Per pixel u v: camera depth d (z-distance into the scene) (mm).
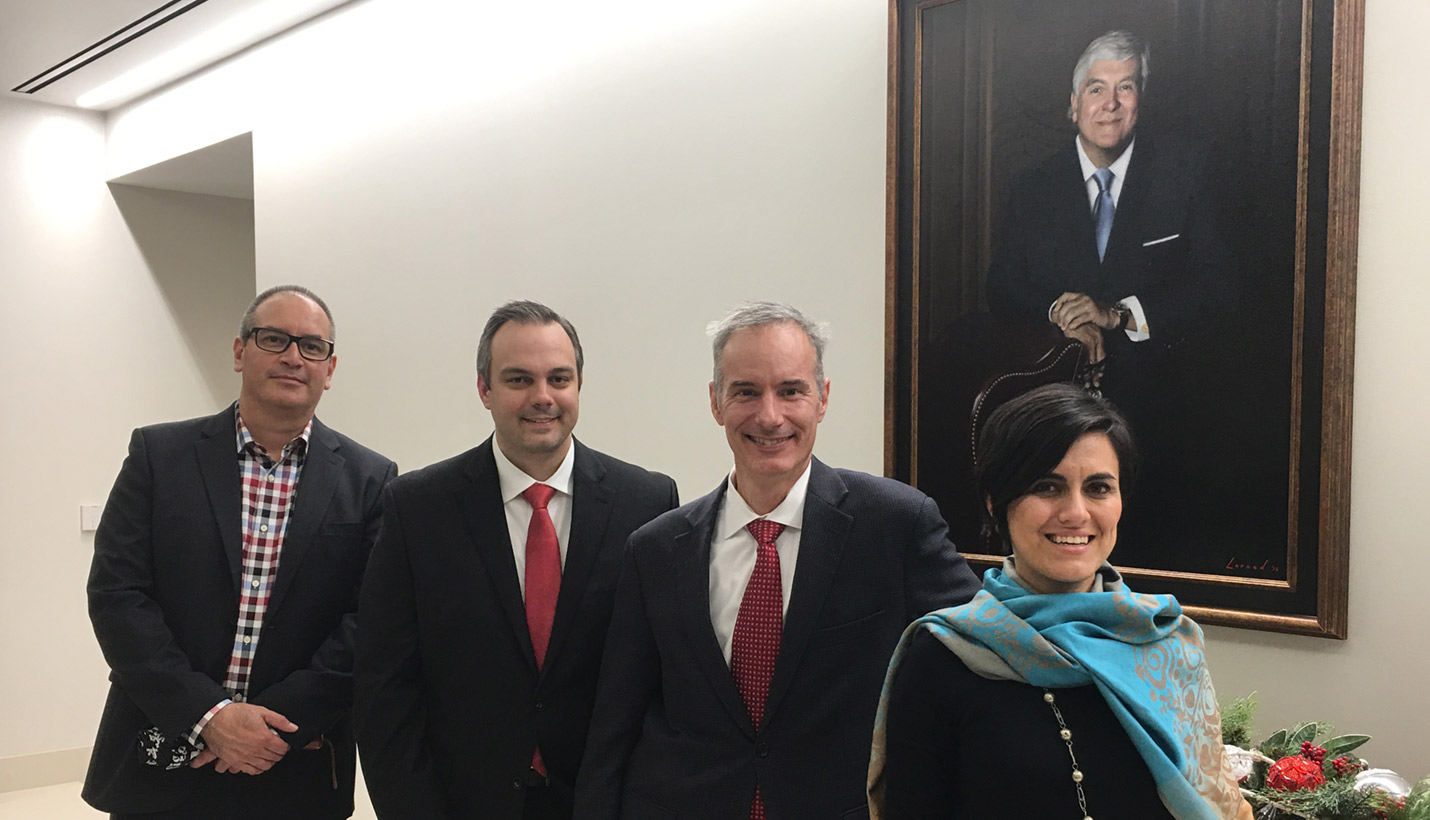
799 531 1774
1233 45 1990
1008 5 2287
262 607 2430
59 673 5391
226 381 6027
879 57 2566
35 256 5336
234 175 5441
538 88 3453
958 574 1745
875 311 2580
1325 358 1890
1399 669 1856
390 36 4000
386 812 2000
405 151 3953
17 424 5277
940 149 2398
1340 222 1870
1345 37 1863
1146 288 2100
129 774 2344
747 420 1696
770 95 2807
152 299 5742
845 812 1662
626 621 1861
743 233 2871
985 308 2326
